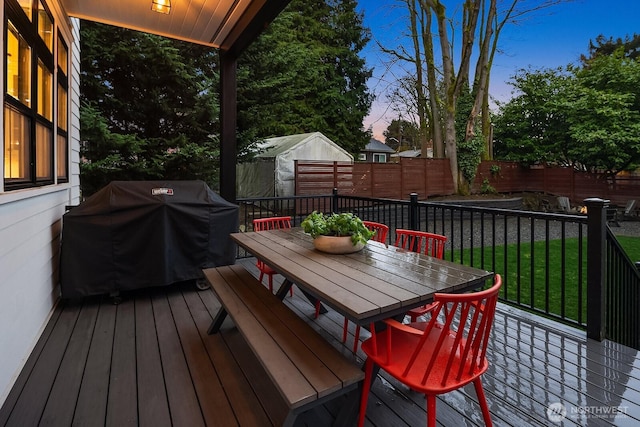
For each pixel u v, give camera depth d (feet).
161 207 10.49
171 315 9.51
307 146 33.86
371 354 5.03
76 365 6.97
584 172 44.75
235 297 7.27
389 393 6.19
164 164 22.79
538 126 50.78
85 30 20.16
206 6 10.99
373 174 35.55
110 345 7.79
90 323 8.97
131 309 9.93
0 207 6.05
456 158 42.98
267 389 6.18
